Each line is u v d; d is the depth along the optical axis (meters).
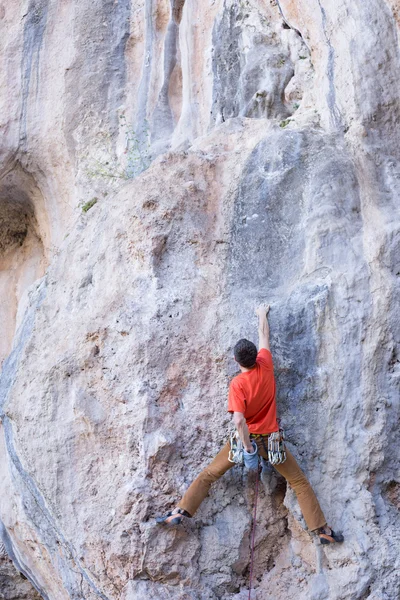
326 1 6.83
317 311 5.80
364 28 6.53
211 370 5.87
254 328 5.87
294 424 5.75
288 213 6.21
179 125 8.22
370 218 6.00
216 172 6.60
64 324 6.53
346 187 6.17
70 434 6.04
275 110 7.50
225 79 8.01
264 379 5.39
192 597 5.62
